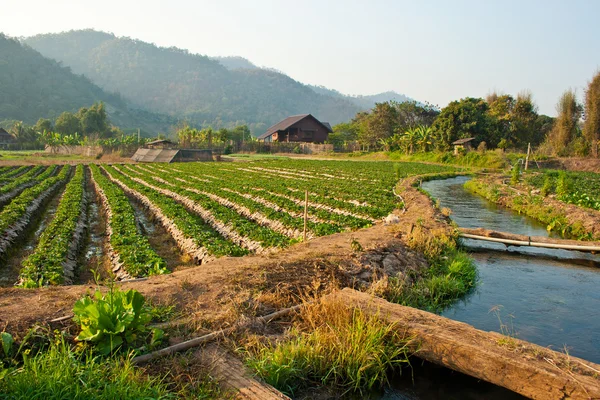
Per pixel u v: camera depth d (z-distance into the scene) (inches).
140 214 828.0
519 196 956.0
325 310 271.0
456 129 2529.5
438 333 243.4
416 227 524.1
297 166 1952.5
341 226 628.4
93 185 1300.4
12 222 605.3
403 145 2659.9
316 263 361.1
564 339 297.9
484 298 380.2
